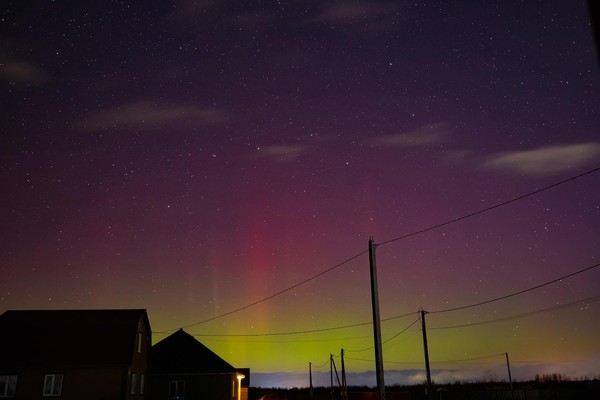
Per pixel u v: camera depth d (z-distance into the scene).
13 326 39.34
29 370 35.72
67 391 35.62
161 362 46.09
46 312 41.22
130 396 37.62
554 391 49.22
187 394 44.84
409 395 55.62
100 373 36.38
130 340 38.41
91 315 41.03
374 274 20.59
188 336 48.78
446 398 55.00
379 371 19.47
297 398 65.31
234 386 46.56
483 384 78.06
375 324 20.00
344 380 51.66
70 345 37.66
